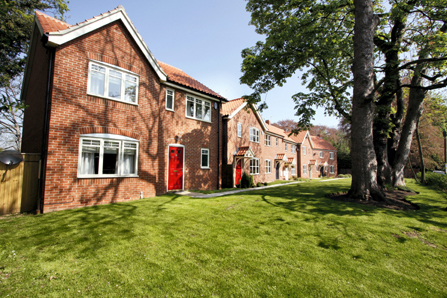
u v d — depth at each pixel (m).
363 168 8.78
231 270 3.51
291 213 6.86
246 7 13.14
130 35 9.37
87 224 5.63
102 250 4.16
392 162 14.01
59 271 3.41
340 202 8.41
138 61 9.62
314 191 12.05
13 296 2.81
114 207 7.54
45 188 6.83
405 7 10.48
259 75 13.05
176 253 4.10
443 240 4.81
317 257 4.00
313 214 6.73
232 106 18.77
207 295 2.88
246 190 13.58
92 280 3.19
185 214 6.77
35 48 10.10
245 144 19.56
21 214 6.64
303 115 12.84
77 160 7.54
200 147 13.52
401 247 4.46
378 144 11.60
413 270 3.63
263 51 12.39
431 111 20.61
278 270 3.53
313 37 11.91
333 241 4.71
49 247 4.25
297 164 34.88
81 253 4.03
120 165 8.70
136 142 9.30
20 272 3.37
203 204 8.17
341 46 12.42
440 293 3.04
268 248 4.34
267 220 6.15
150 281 3.18
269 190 13.23
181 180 12.23
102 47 8.42
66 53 7.48
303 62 12.47
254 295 2.89
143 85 9.74
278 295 2.90
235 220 6.16
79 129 7.63
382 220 6.09
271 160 25.94
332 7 11.44
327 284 3.17
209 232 5.21
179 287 3.05
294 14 12.69
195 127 13.21
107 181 8.27
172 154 11.84
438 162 29.22
